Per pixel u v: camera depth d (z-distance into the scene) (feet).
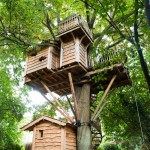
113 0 23.31
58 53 44.24
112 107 53.72
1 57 50.55
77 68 38.75
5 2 33.60
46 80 42.65
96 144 42.37
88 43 44.19
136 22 24.54
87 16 48.78
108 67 37.04
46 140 34.76
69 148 34.01
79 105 39.40
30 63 42.88
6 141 52.95
